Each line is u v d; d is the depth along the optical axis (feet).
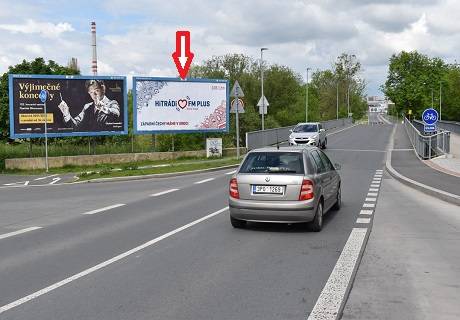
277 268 24.04
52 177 75.05
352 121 365.20
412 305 18.72
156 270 23.89
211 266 24.50
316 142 113.60
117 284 21.71
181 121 99.45
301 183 32.09
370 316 17.66
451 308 18.38
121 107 94.02
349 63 395.55
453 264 24.38
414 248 27.76
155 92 96.78
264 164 33.58
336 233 32.27
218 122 102.73
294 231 33.12
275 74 215.51
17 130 85.66
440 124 220.64
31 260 26.07
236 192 33.24
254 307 18.67
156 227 34.88
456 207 42.52
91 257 26.55
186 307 18.75
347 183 60.03
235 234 32.24
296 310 18.30
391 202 45.44
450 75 335.88
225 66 220.43
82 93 90.53
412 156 95.30
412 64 379.14
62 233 33.22
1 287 21.45
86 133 91.25
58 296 20.18
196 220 37.42
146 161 94.02
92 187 62.23
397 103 375.45
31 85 86.43
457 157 89.76
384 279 22.02
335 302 19.07
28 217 40.01
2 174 79.51
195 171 77.41
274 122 172.76
